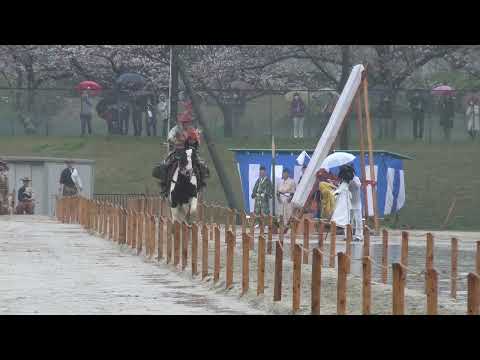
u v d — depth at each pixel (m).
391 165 133.38
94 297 58.22
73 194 150.62
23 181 154.88
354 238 106.25
